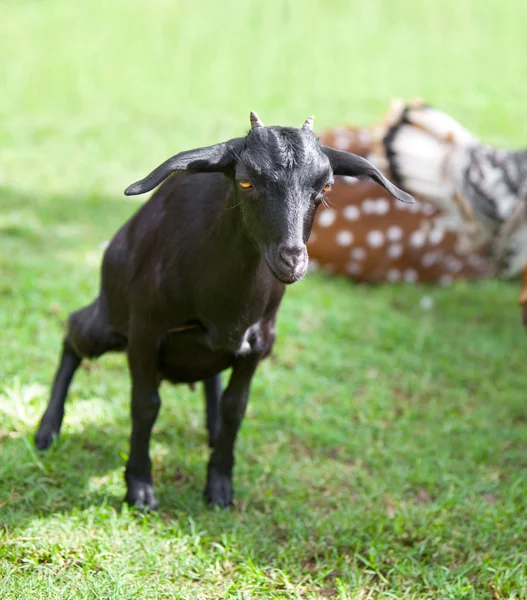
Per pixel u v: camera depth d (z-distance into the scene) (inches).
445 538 265.7
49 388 328.5
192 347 257.6
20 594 219.6
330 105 829.2
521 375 401.7
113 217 530.6
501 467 321.7
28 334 368.5
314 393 359.6
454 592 239.1
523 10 1215.6
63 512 258.4
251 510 275.3
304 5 1193.4
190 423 322.3
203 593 232.4
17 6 1124.5
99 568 234.8
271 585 237.9
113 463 287.4
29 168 601.0
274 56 980.6
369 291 491.5
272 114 786.2
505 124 791.7
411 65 983.0
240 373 262.8
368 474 307.1
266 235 212.7
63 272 434.0
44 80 844.0
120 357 365.4
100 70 888.3
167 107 794.8
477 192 438.6
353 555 255.9
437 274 508.4
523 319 385.7
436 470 312.3
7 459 277.9
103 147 661.9
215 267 236.5
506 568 248.4
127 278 259.9
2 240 470.9
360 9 1195.9
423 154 450.6
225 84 876.0
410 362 398.3
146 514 261.6
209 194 243.1
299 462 307.9
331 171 219.0
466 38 1101.1
